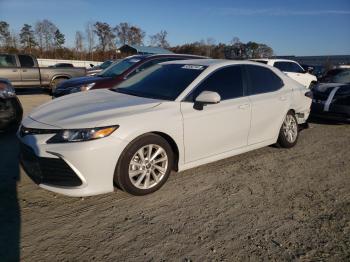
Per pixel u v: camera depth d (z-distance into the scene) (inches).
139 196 150.1
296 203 150.0
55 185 135.6
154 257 108.7
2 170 176.9
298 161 207.5
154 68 204.2
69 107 155.8
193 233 123.2
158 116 149.5
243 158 209.8
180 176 176.1
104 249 111.7
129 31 2640.3
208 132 168.7
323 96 319.3
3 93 238.1
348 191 164.7
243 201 150.3
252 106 190.2
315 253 113.6
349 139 268.7
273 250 114.7
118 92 183.9
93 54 2151.8
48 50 2161.7
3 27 2293.3
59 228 123.1
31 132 140.2
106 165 134.6
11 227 122.4
